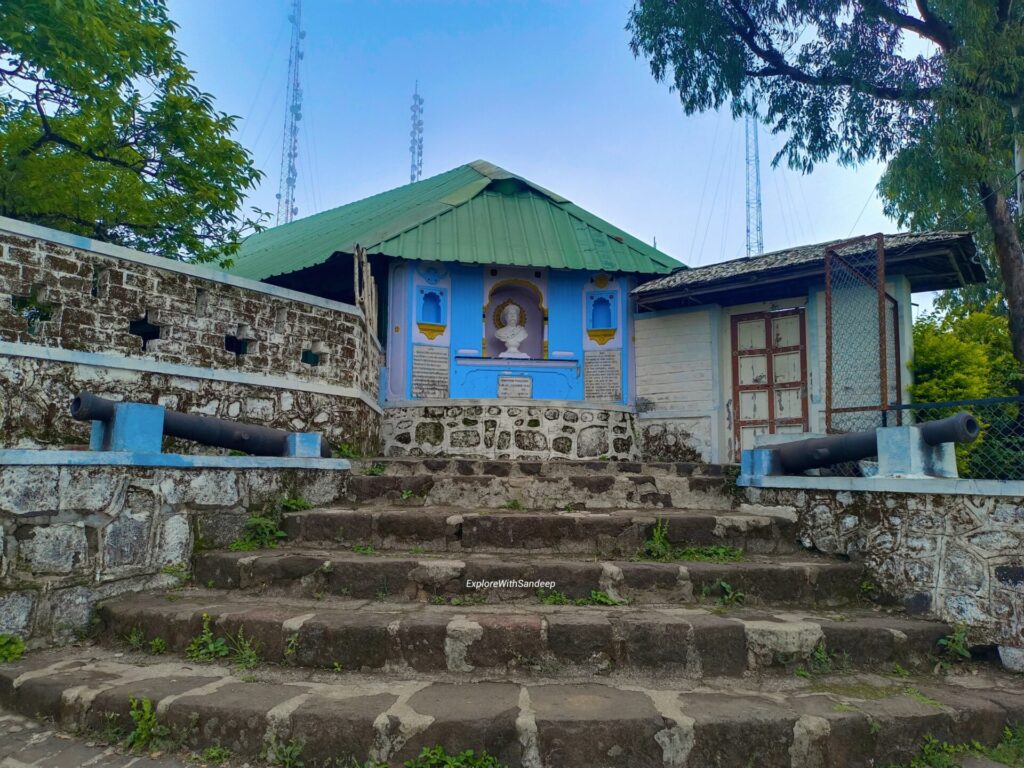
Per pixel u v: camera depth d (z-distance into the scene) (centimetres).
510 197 1129
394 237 933
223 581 461
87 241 544
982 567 414
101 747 314
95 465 430
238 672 362
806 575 454
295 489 562
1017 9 895
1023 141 874
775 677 371
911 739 321
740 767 303
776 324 869
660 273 958
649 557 494
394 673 363
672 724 304
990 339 964
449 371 946
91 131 763
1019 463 532
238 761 302
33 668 369
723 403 893
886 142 1034
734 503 586
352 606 421
